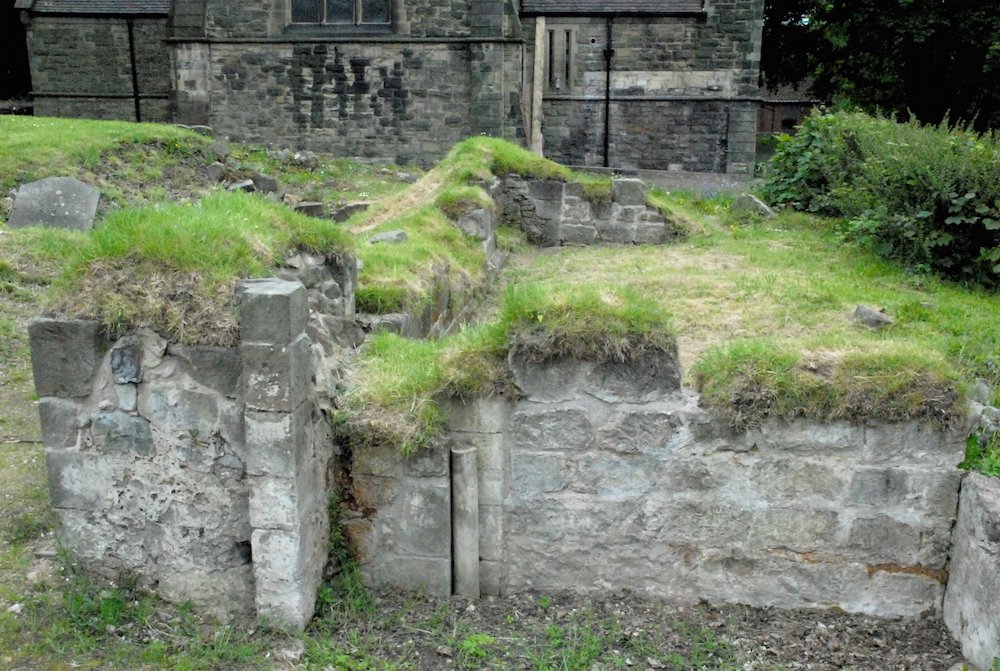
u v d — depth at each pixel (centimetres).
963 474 463
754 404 464
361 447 473
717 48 2589
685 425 470
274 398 414
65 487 456
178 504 446
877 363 470
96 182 1355
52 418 447
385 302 729
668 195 1655
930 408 457
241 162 1923
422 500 475
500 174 1402
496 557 493
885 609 482
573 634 459
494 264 1170
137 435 442
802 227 1423
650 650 450
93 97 2817
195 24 2377
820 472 470
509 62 2339
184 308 425
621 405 471
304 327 432
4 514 518
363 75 2372
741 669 438
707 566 487
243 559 448
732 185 2127
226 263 442
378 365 512
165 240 441
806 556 481
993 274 1057
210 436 434
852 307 899
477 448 479
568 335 462
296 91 2403
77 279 443
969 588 447
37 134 1484
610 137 2688
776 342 502
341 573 482
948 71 2502
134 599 456
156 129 1652
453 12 2309
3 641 420
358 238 961
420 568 485
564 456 478
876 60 2489
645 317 470
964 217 1030
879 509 471
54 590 455
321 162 2125
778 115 4481
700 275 1065
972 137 1084
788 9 3659
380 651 439
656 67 2625
